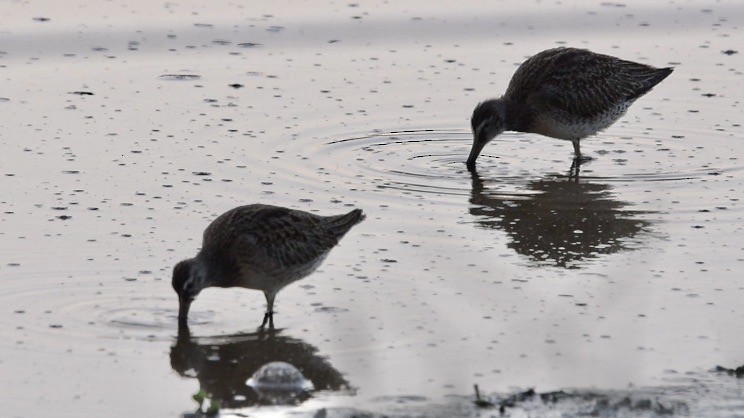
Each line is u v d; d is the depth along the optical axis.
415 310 12.28
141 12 21.50
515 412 10.05
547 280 13.05
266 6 22.11
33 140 16.61
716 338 11.69
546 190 15.92
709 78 19.94
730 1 23.08
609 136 18.19
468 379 10.80
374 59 20.31
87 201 14.77
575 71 17.48
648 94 19.45
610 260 13.62
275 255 12.32
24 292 12.38
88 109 17.83
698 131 18.12
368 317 12.12
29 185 15.19
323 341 11.66
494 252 13.80
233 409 10.26
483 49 20.84
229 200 14.98
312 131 17.50
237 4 22.11
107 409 10.20
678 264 13.48
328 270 13.24
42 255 13.27
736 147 17.47
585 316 12.16
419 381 10.78
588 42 21.22
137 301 12.34
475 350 11.39
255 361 11.23
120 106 18.00
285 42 20.77
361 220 13.27
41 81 18.75
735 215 14.95
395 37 21.20
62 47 19.97
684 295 12.66
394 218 14.73
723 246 13.99
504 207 15.25
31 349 11.21
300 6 22.22
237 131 17.33
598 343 11.55
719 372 10.95
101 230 13.99
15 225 14.01
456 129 17.94
